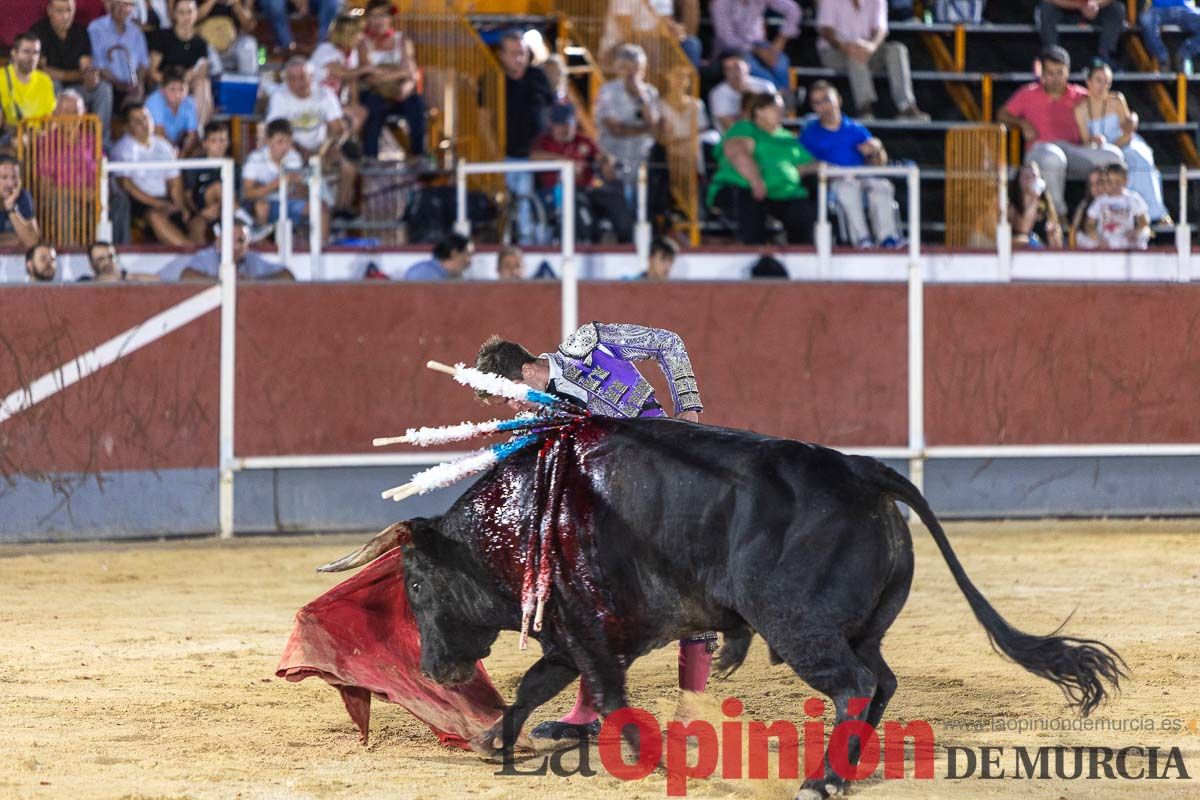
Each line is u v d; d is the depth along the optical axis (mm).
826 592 13977
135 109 38562
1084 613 24844
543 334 34812
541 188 42938
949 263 41750
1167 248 42938
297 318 34188
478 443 34562
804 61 52000
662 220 44000
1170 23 54406
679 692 19359
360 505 34594
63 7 39688
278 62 44594
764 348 35688
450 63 45812
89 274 35938
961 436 36500
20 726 17516
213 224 38219
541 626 15414
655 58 46844
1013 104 47531
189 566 30188
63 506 33281
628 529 14695
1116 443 36938
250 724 17797
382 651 16859
